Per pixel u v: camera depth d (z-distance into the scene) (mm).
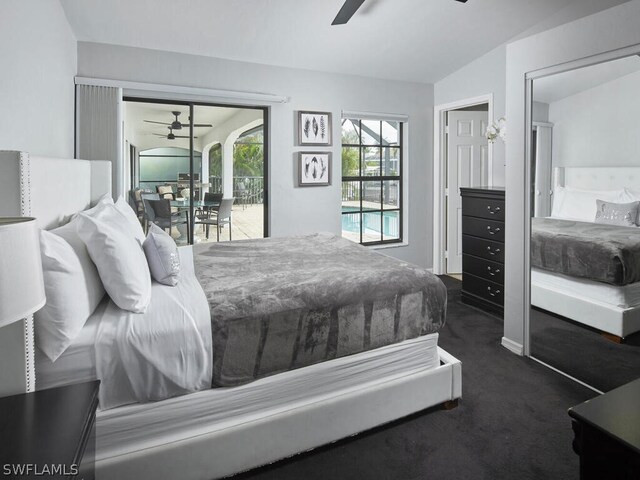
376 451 1911
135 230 2373
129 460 1527
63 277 1446
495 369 2680
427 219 5195
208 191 4090
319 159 4508
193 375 1620
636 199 2139
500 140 4250
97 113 3461
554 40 2486
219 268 2461
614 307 2318
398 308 2090
